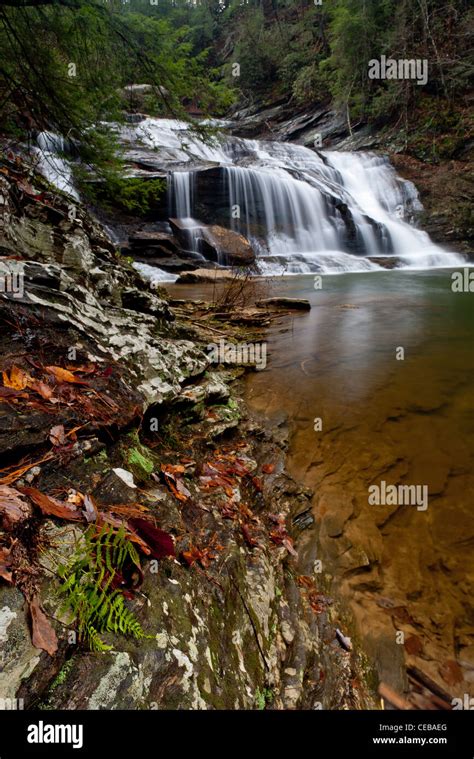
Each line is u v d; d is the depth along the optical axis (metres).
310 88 32.31
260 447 3.30
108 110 5.78
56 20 4.94
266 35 35.75
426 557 2.38
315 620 1.94
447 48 23.48
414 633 1.95
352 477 3.14
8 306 2.07
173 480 1.97
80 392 1.84
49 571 1.05
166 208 17.36
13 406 1.53
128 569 1.27
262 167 20.89
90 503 1.31
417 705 1.63
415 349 6.41
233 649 1.40
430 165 23.22
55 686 0.90
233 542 1.87
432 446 3.54
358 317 8.80
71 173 6.73
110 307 3.55
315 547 2.44
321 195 20.27
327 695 1.55
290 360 5.92
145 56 5.24
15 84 5.42
